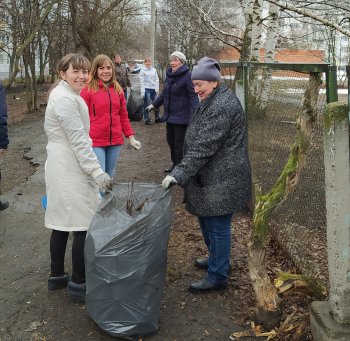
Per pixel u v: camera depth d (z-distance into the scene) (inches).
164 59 1482.5
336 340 105.7
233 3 729.0
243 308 133.9
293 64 128.7
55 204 136.3
